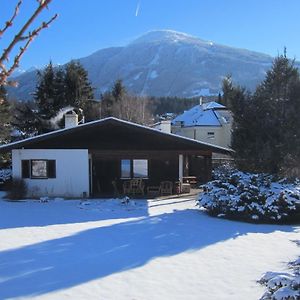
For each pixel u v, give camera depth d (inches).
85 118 2007.9
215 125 2155.5
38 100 1923.0
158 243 577.6
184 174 1268.5
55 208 891.4
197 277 438.0
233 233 648.4
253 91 908.0
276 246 570.9
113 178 1125.7
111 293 392.5
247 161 886.4
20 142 1053.2
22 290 397.7
